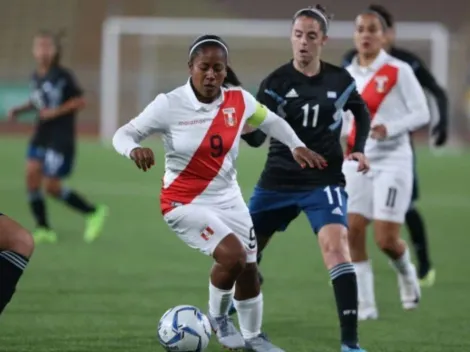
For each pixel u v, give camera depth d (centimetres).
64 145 4209
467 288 3303
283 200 2364
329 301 3006
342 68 2391
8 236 1884
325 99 2336
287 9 13712
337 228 2273
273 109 2364
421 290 3262
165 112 2091
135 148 2031
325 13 2381
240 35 10481
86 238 4328
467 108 10119
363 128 2392
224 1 13775
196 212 2114
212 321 2219
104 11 12988
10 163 7388
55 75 4191
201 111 2098
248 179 6581
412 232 3356
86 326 2588
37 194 4225
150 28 10212
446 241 4409
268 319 2733
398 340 2470
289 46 10825
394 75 2773
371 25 2775
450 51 10294
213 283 2145
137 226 4728
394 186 2744
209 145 2100
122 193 5956
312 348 2375
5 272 1859
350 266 2231
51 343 2380
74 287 3183
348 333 2203
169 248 4081
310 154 2167
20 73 10700
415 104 2758
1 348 2320
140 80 10688
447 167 7700
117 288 3177
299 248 4166
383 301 3058
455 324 2688
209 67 2053
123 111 10662
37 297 3000
